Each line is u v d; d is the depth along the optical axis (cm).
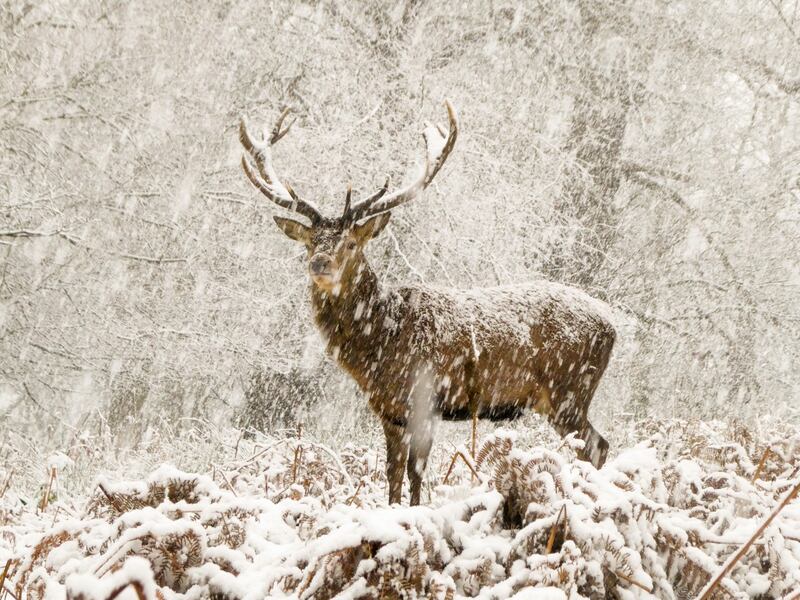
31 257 2391
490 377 1408
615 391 3128
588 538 517
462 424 2358
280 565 513
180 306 2594
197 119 2620
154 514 530
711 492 674
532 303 1497
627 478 599
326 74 2756
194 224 2594
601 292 3200
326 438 1981
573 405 1530
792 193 3719
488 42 2998
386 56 2820
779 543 563
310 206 1359
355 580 481
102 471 1406
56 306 2481
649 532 555
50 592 491
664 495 632
